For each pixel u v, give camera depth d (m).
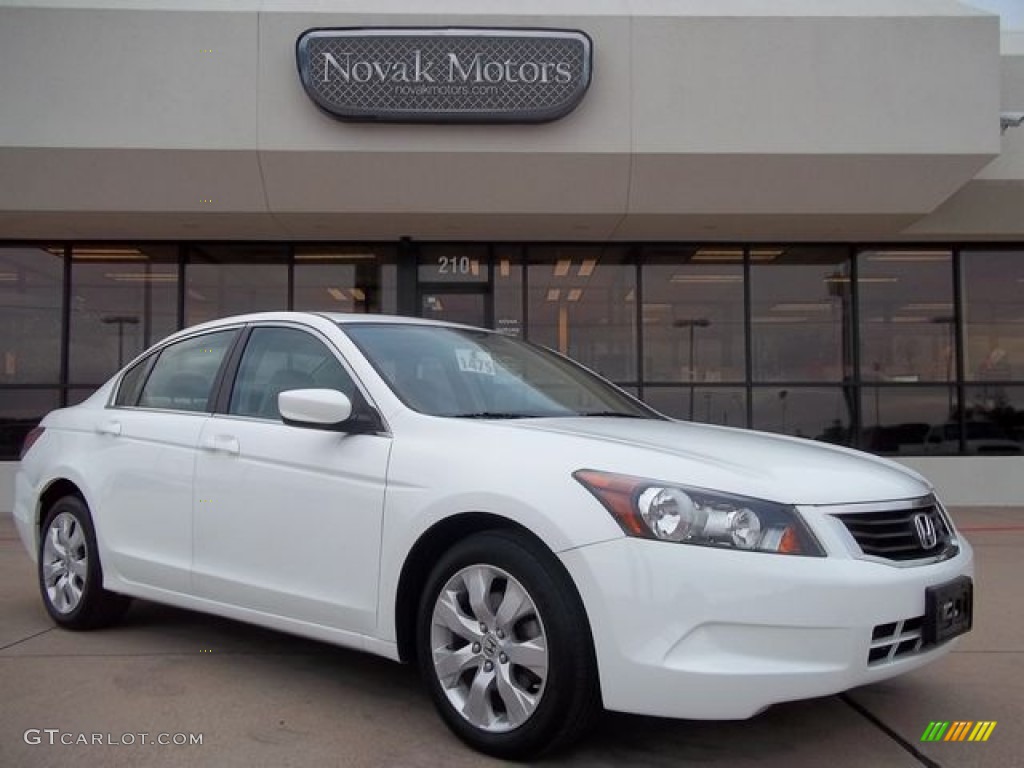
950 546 3.61
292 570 3.92
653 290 12.32
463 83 9.74
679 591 3.00
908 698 4.12
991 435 12.33
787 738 3.61
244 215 10.73
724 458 3.41
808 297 12.37
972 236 12.01
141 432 4.73
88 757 3.34
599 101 9.96
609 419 4.21
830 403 12.34
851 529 3.21
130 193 10.27
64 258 12.08
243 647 4.77
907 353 12.38
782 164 10.13
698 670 2.94
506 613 3.28
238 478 4.16
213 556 4.24
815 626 2.97
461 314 12.19
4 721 3.70
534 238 12.01
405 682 4.21
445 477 3.49
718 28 9.95
